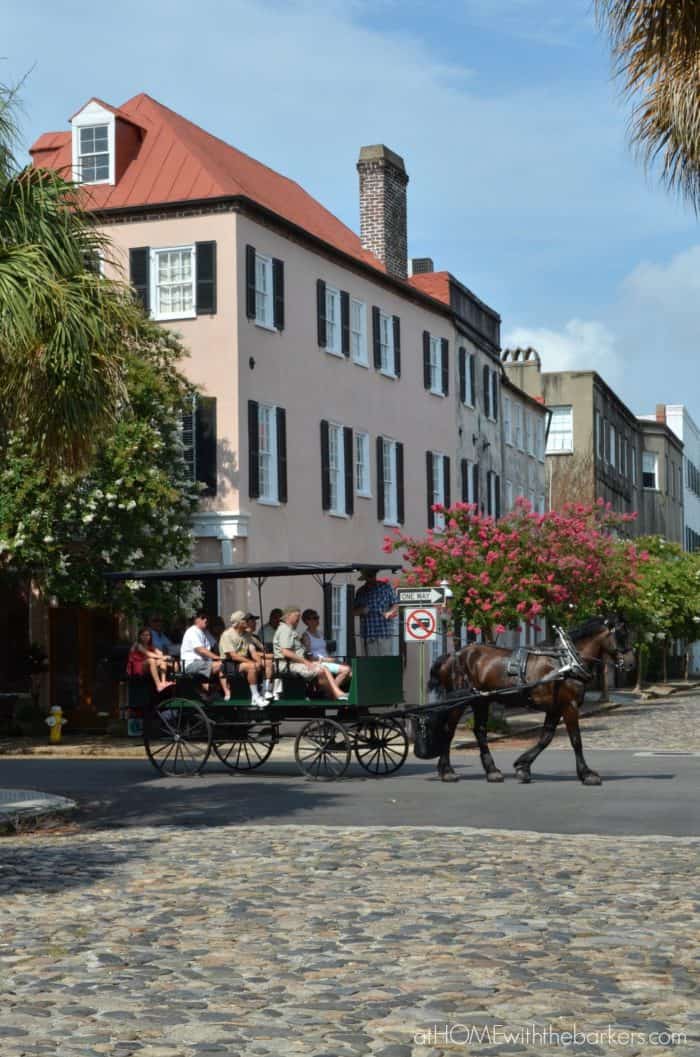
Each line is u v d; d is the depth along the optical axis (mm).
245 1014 8242
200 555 38000
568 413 81000
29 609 39156
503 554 36312
